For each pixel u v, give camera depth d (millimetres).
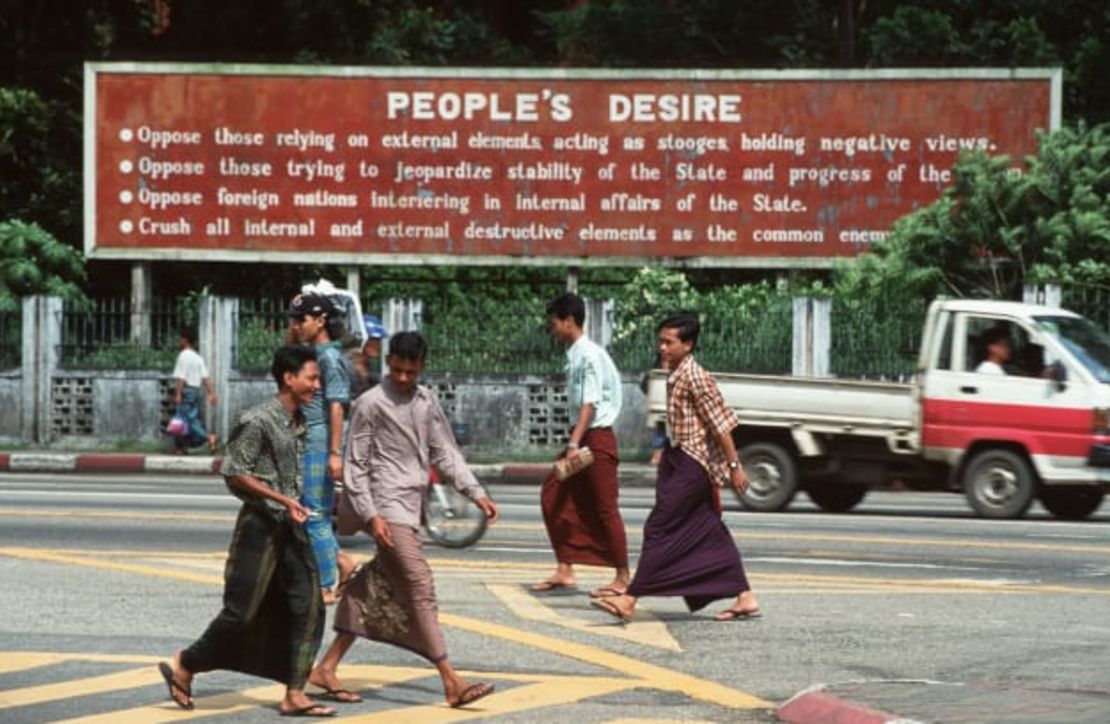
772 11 71812
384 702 18297
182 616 23281
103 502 38031
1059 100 57188
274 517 17469
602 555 25438
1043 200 54688
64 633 22031
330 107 58281
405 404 18594
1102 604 24875
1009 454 38031
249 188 58344
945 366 38688
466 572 27766
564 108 57906
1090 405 37344
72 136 70812
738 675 19766
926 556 30250
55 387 56156
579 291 63781
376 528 18141
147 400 55844
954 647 21453
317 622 17625
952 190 55062
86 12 73562
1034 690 18281
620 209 57938
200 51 73250
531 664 20391
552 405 54844
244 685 19125
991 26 69625
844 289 54688
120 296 69500
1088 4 73688
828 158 57594
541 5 83562
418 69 58000
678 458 23000
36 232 62562
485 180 58094
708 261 57719
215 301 55438
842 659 20688
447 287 66688
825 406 39031
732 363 54219
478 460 54688
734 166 57688
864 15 76125
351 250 58250
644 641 21828
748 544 31781
